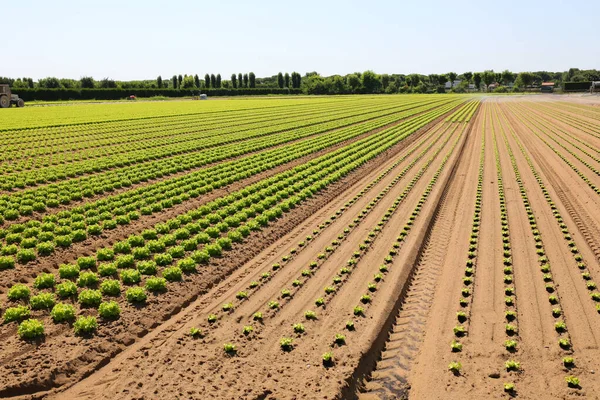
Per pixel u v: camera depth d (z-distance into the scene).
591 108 104.06
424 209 27.78
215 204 28.19
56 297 16.77
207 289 18.53
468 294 17.30
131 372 12.89
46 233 22.31
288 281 18.73
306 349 14.02
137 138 56.16
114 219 25.39
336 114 91.69
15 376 12.32
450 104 124.62
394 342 14.90
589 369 12.81
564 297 16.88
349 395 12.30
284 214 27.50
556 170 38.25
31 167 39.19
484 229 24.31
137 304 16.66
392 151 48.09
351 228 24.80
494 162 41.97
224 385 12.34
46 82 181.12
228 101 148.25
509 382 12.40
